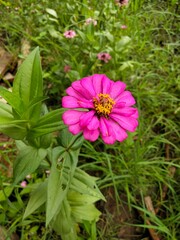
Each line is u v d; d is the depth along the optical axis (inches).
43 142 6.2
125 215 9.8
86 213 8.3
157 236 9.2
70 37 11.7
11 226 8.1
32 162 6.1
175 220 9.1
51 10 12.5
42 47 13.1
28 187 8.2
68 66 11.1
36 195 7.2
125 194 10.1
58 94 11.8
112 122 5.6
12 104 5.4
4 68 12.4
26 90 5.8
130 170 9.9
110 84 6.0
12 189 8.6
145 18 15.3
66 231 7.6
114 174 9.9
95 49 12.0
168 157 11.0
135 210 9.9
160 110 12.0
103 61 12.0
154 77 12.8
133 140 11.1
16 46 13.4
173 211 9.8
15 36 13.7
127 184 9.6
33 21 13.5
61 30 13.1
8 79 12.4
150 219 9.3
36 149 6.2
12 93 5.3
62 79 11.6
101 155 10.3
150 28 14.2
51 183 6.1
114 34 12.7
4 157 9.2
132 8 15.0
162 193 10.2
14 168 6.1
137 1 15.3
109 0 13.5
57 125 5.7
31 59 5.8
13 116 5.7
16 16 13.5
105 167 10.1
